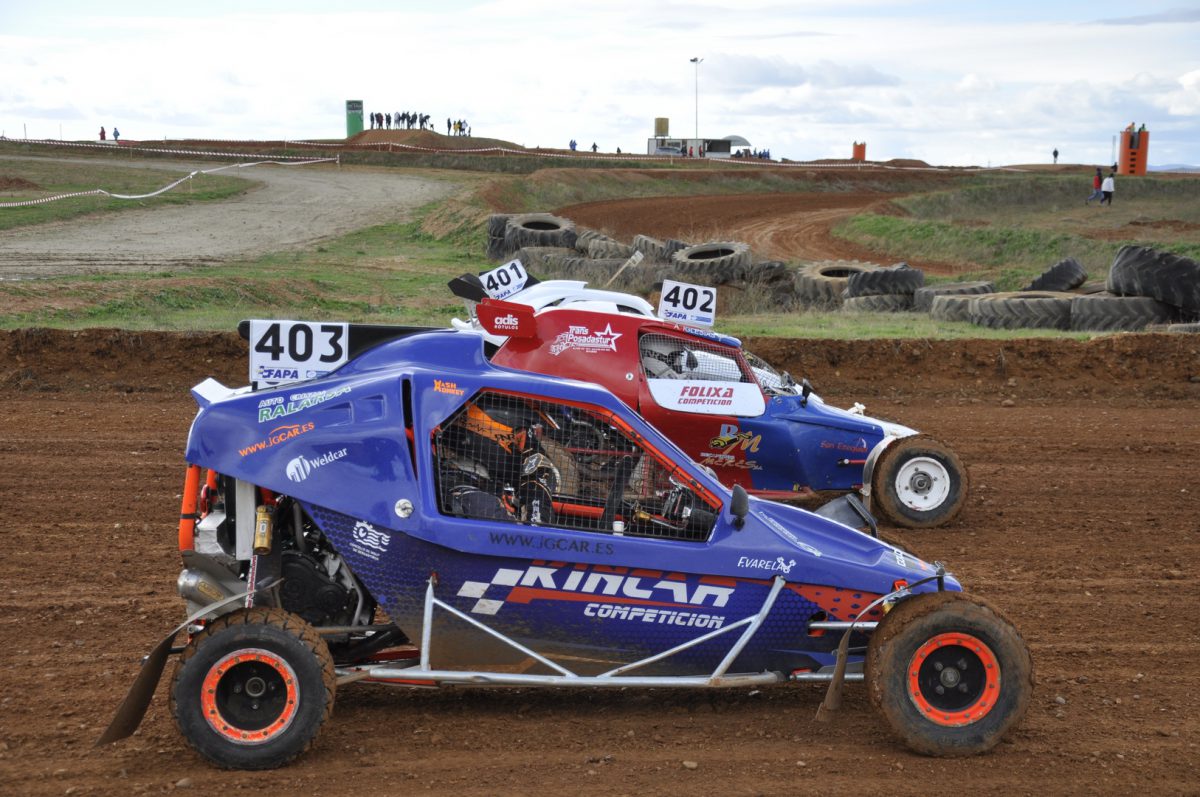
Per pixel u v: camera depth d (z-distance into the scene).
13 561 7.81
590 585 5.20
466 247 39.34
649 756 5.00
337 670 5.30
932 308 23.12
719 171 64.81
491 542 5.07
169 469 10.60
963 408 14.91
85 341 15.10
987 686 5.02
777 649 5.42
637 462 5.40
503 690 5.78
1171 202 60.84
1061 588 7.84
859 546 5.64
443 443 5.27
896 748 5.15
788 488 9.52
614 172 60.47
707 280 27.03
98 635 6.46
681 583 5.25
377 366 5.48
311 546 5.50
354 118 105.56
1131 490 10.79
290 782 4.65
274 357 5.54
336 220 44.62
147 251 32.69
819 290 27.11
